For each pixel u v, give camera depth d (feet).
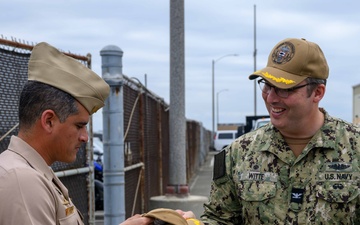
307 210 9.30
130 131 22.99
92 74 7.38
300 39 9.43
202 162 95.20
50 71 7.13
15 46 13.05
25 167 6.80
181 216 8.55
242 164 9.85
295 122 9.28
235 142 10.16
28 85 7.12
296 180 9.45
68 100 7.13
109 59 18.49
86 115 7.35
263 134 9.91
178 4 28.78
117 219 18.61
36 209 6.61
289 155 9.53
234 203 10.14
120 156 18.71
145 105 27.50
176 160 28.32
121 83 18.54
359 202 9.21
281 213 9.42
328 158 9.37
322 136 9.43
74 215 7.36
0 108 12.63
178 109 28.58
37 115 7.07
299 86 9.07
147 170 28.07
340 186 9.22
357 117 57.47
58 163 15.76
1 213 6.49
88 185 17.89
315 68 9.13
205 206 10.40
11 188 6.56
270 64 9.39
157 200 27.66
